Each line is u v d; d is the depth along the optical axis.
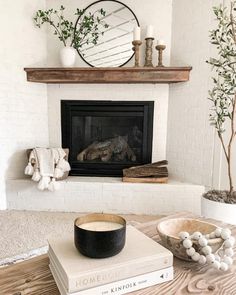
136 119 2.74
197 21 2.27
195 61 2.32
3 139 2.42
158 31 2.57
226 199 1.70
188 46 2.38
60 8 2.62
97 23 2.62
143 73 2.41
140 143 2.75
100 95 2.69
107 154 2.76
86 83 2.65
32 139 2.65
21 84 2.51
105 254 0.61
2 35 2.31
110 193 2.40
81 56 2.65
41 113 2.71
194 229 0.82
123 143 2.80
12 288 0.62
